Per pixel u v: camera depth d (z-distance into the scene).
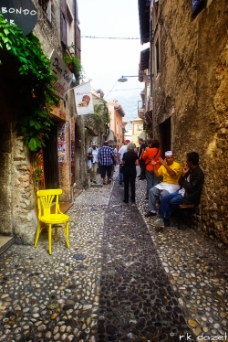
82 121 8.67
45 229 4.32
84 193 8.03
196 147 4.32
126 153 6.47
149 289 2.67
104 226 4.72
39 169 4.07
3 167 3.66
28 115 3.55
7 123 3.55
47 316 2.26
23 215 3.74
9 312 2.31
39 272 3.01
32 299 2.50
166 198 4.51
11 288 2.68
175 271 3.03
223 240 3.46
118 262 3.28
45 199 3.88
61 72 4.92
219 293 2.58
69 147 6.54
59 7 5.73
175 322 2.19
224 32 3.33
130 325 2.16
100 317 2.25
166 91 6.76
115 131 29.94
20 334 2.05
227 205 3.33
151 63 11.09
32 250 3.61
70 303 2.44
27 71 2.91
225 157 3.37
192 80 4.45
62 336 2.04
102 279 2.87
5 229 3.75
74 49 7.42
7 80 3.36
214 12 3.57
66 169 6.40
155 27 8.84
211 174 3.77
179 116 5.33
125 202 6.62
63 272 3.02
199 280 2.82
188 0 4.58
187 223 4.64
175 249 3.63
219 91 3.47
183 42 4.94
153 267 3.13
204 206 4.01
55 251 3.60
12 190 3.71
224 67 3.34
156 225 4.38
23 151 3.64
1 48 2.58
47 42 4.84
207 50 3.81
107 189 8.83
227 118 3.30
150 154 6.24
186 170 4.51
